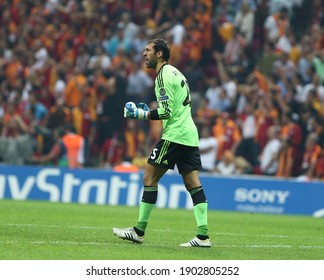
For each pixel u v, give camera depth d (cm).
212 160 7662
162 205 6950
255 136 7856
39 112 8406
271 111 7988
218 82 9019
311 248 3903
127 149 7969
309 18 9788
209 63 9194
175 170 7425
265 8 9550
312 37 9081
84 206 6444
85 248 3434
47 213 5334
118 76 8456
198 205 3656
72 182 7125
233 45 9106
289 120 7931
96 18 9550
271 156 7656
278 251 3709
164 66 3653
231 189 6969
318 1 9800
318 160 7488
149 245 3653
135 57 9025
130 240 3697
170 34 8850
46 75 8975
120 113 8419
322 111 8144
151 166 3662
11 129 8119
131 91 8475
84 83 8544
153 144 7912
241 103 8406
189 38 9088
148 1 9738
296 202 6906
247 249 3725
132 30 9138
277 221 5684
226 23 9306
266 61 9106
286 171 7694
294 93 8475
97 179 7088
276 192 6931
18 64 9106
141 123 8281
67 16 9756
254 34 9438
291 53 8956
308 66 8756
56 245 3491
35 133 8100
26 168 7212
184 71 8775
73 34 9362
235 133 7862
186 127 3647
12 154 7881
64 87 8762
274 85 8469
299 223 5578
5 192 7225
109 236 3959
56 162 7912
